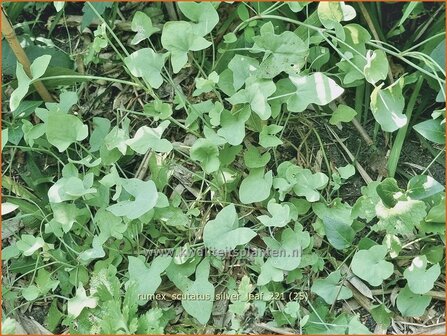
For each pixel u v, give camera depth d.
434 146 0.45
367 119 0.46
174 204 0.42
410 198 0.39
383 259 0.38
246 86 0.40
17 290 0.42
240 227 0.40
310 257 0.41
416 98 0.46
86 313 0.39
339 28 0.41
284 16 0.46
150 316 0.38
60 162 0.43
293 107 0.40
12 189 0.44
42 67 0.39
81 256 0.39
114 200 0.43
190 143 0.45
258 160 0.41
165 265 0.39
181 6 0.41
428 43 0.46
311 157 0.45
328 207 0.42
